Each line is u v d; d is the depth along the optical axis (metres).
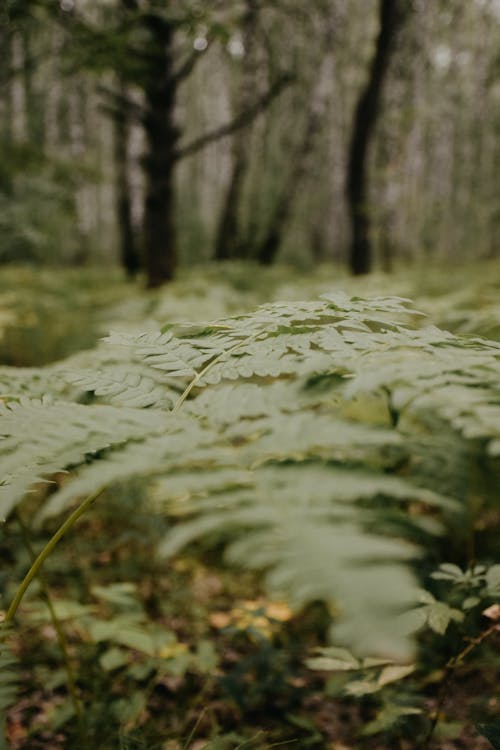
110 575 3.04
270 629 2.22
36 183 6.99
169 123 8.41
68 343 5.16
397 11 10.00
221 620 2.67
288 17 17.73
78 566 2.97
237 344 1.33
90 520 3.41
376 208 11.38
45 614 2.02
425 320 3.78
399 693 1.93
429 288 7.23
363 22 24.56
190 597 2.92
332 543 0.59
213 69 24.80
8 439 1.00
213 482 0.77
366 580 0.51
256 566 0.57
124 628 2.12
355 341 1.25
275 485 0.77
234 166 16.23
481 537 2.62
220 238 16.55
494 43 28.66
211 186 33.06
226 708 2.27
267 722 2.23
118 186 13.77
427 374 0.99
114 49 6.41
